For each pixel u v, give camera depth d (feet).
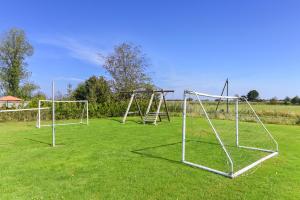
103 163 18.80
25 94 108.99
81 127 40.22
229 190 13.84
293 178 15.75
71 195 13.08
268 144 26.58
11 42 107.76
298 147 25.09
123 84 77.51
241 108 62.18
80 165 18.30
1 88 106.93
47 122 48.32
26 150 23.25
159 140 28.40
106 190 13.75
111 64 78.23
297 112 56.44
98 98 71.77
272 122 47.19
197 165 18.01
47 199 12.60
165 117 55.31
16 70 107.45
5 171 16.85
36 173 16.49
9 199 12.55
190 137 30.45
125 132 34.63
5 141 27.91
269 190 13.85
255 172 16.88
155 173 16.55
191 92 19.15
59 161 19.38
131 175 16.14
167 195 13.17
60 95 66.08
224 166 18.17
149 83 78.64
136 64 82.12
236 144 25.71
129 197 12.91
